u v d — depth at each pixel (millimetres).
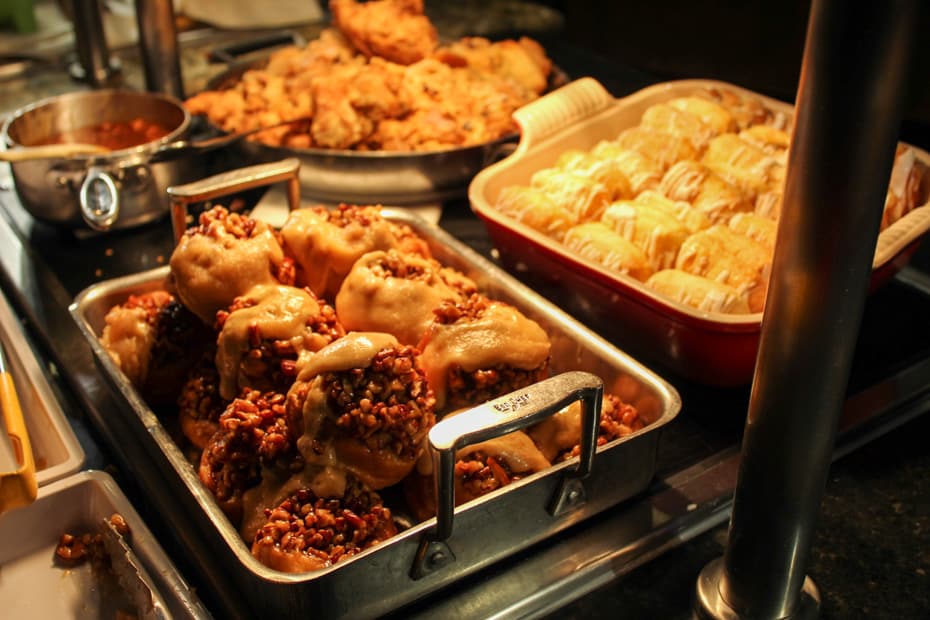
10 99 1719
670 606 776
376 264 938
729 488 882
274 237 973
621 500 841
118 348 964
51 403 960
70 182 1205
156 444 811
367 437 765
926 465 931
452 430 654
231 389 867
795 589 714
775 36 1611
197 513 788
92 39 1704
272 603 692
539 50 1599
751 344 942
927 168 1137
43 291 1178
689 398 1013
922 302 1164
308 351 849
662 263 1110
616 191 1214
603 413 865
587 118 1334
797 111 538
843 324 579
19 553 835
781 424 625
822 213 543
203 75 1793
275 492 777
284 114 1404
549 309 977
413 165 1280
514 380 863
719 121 1317
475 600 761
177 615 734
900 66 502
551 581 781
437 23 2025
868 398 1000
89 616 782
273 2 2018
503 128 1403
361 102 1340
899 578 812
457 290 978
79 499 850
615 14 1841
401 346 794
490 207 1137
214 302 918
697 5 1693
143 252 1261
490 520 743
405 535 693
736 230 1148
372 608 712
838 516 874
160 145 1229
